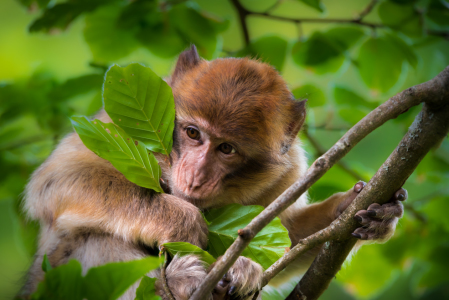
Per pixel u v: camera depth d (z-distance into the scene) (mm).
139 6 12625
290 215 11078
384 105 6488
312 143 14312
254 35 20688
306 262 11070
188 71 10172
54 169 10039
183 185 9359
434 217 14352
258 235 8062
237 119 9297
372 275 14836
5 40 19656
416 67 13086
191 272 8469
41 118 13992
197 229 8727
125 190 9383
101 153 7418
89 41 13500
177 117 9562
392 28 13109
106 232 9336
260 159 9773
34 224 12141
